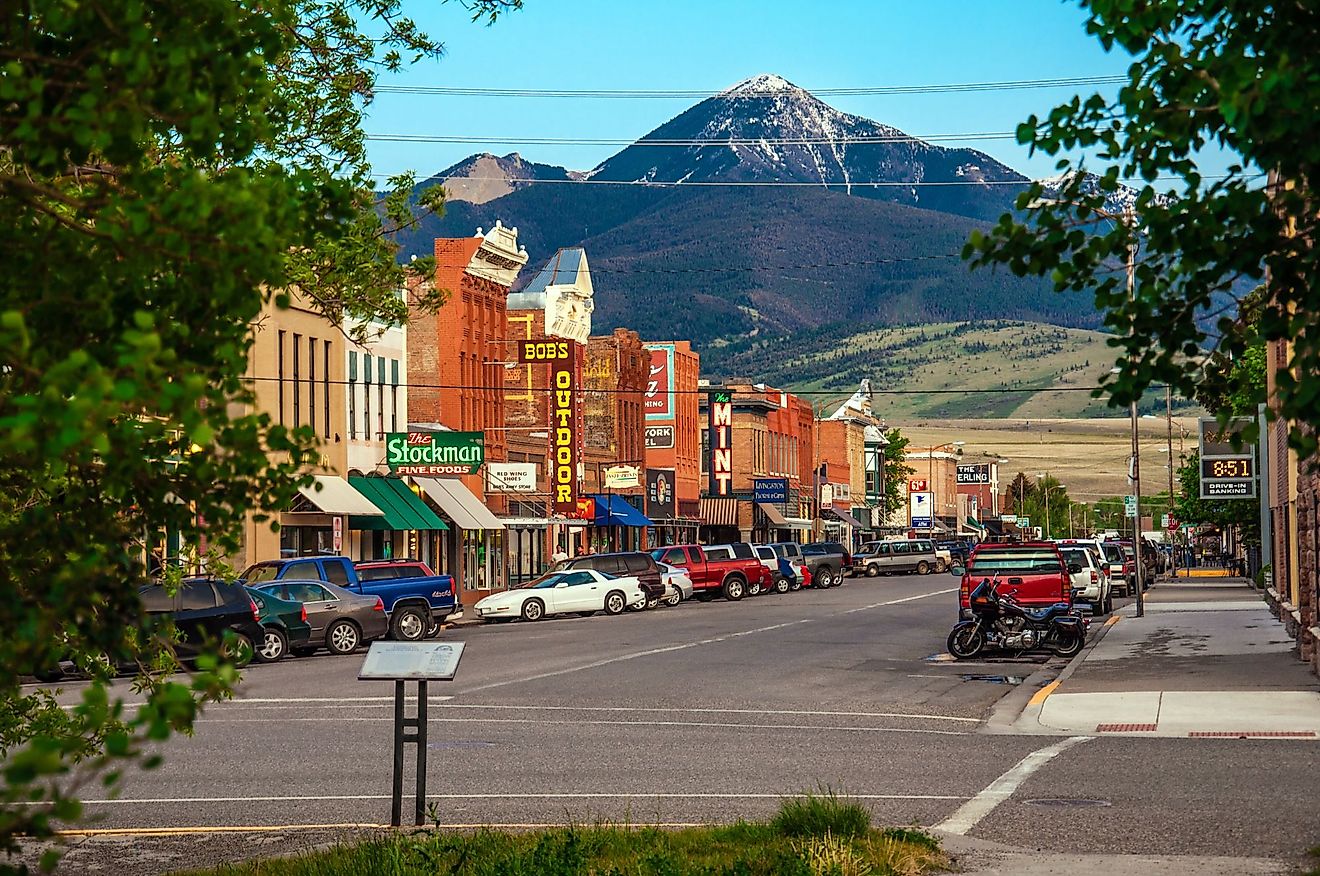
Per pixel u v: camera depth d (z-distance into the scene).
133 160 8.37
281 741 30.14
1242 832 19.17
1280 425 53.28
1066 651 50.69
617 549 127.81
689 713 35.16
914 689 40.88
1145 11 9.51
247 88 8.72
